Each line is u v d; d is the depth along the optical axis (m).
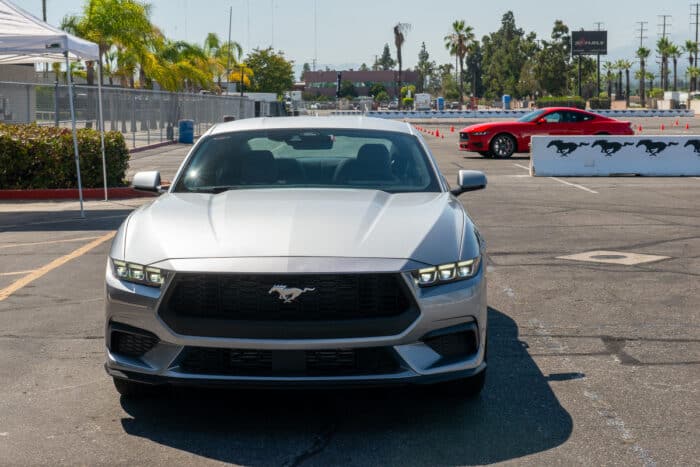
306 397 4.66
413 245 4.18
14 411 4.46
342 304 3.96
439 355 4.12
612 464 3.76
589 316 6.45
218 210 4.65
